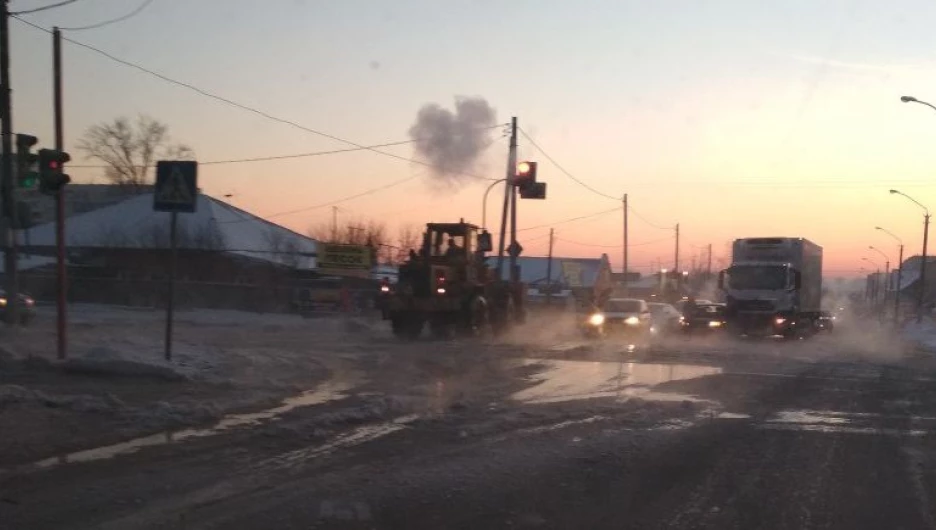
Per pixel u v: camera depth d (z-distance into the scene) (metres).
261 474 9.48
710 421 13.70
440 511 8.20
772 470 10.23
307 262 58.56
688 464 10.46
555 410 14.47
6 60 21.22
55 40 19.05
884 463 10.77
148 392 14.92
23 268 55.16
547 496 8.84
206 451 10.60
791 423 13.70
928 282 104.31
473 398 15.89
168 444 10.95
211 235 54.41
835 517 8.26
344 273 53.38
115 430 11.57
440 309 30.98
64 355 17.80
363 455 10.61
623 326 35.38
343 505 8.30
